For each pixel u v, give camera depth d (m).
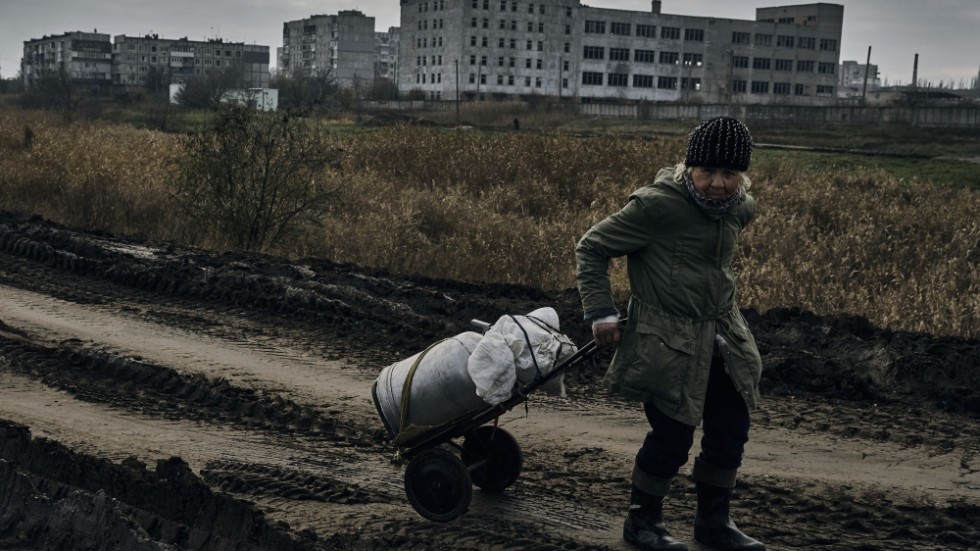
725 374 4.17
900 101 124.50
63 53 195.25
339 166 19.86
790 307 9.77
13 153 20.75
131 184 15.72
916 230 14.60
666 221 3.97
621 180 19.69
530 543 4.45
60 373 7.13
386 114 78.00
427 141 22.11
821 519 4.86
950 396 6.88
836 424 6.42
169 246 12.35
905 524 4.81
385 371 4.85
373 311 9.34
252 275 10.39
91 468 5.10
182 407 6.51
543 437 6.04
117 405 6.50
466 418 4.60
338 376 7.36
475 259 11.80
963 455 5.88
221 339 8.39
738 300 10.10
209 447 5.76
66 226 13.69
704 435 4.38
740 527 4.73
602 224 4.12
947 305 9.31
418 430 4.63
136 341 8.18
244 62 183.88
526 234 13.24
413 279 10.76
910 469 5.62
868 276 11.31
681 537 4.59
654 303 4.02
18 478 4.93
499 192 17.41
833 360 7.33
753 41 133.62
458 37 123.25
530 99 111.75
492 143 22.08
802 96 137.75
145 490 4.86
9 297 9.77
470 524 4.70
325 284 10.11
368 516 4.79
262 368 7.49
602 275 4.11
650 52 129.38
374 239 12.60
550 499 5.05
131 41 189.75
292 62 197.12
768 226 13.70
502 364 4.40
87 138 21.84
